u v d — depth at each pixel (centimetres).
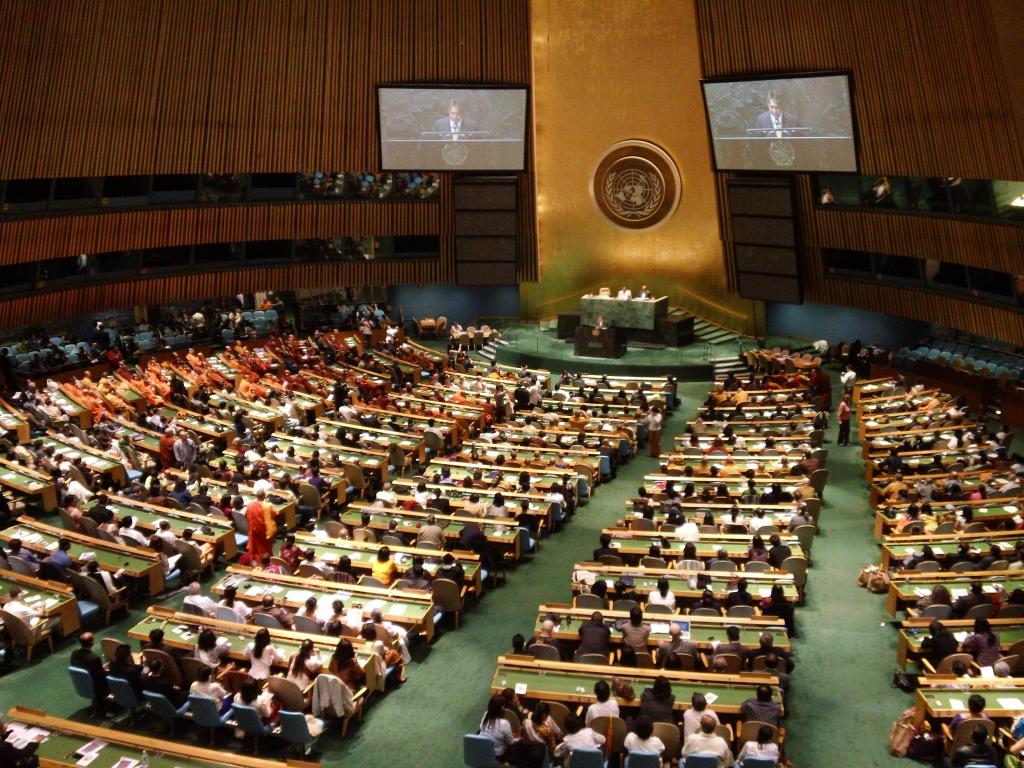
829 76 2628
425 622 1518
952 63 2338
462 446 2328
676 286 3641
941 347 3030
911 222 2753
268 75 3027
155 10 2728
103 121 2772
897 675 1437
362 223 3416
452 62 3141
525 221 3491
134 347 3136
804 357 3219
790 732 1337
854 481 2283
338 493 2039
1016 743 1112
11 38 2455
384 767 1257
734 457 2191
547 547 1942
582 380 2981
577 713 1234
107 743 1105
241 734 1277
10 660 1479
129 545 1700
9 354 2842
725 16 2777
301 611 1457
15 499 1984
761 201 3053
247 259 3394
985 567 1592
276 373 2962
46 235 2795
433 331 3750
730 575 1569
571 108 3553
